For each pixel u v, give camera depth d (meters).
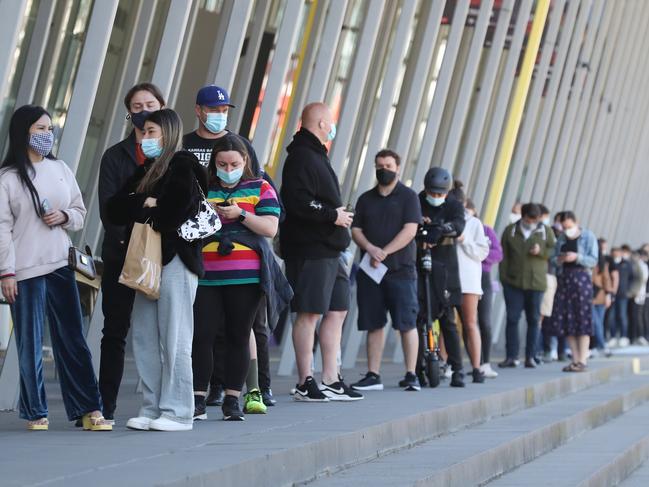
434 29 36.19
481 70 54.25
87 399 16.69
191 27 31.23
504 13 42.97
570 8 52.12
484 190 44.69
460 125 40.38
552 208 57.47
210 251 18.03
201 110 18.67
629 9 61.19
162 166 16.50
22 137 16.47
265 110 27.20
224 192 18.19
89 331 23.28
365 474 16.22
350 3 43.59
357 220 26.05
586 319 35.94
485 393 25.62
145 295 16.70
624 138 68.88
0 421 18.27
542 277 36.56
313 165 21.59
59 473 12.57
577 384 34.31
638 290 62.38
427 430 20.64
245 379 19.58
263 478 14.16
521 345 58.25
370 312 25.92
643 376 42.97
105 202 17.36
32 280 16.47
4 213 16.27
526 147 50.22
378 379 26.25
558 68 52.50
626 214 73.88
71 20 31.34
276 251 22.36
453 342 27.73
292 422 18.36
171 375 16.78
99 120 31.81
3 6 18.89
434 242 26.81
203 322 18.19
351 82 31.84
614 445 23.98
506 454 20.06
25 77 25.64
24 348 16.58
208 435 16.31
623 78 63.97
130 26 30.19
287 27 27.09
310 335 22.39
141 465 13.23
